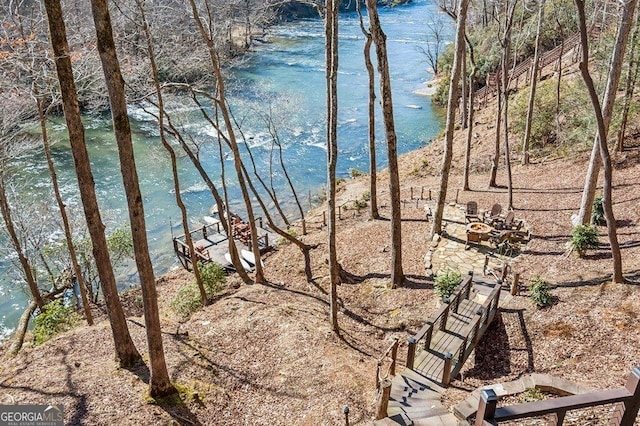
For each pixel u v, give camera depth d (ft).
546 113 83.76
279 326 42.68
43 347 39.63
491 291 41.73
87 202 31.30
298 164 99.96
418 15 219.00
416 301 46.16
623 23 40.83
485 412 13.99
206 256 64.44
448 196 72.64
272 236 71.72
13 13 50.78
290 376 35.58
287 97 111.86
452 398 30.07
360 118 122.31
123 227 68.18
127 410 30.01
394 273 49.19
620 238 47.11
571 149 78.33
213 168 96.84
